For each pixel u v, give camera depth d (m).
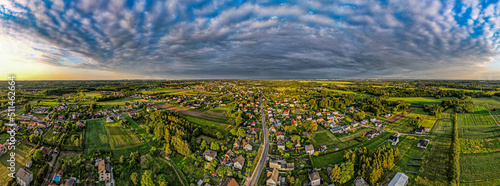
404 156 91.25
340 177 73.50
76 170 79.19
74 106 193.12
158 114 145.38
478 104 182.25
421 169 79.94
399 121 149.00
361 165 78.75
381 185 71.00
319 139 115.75
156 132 109.75
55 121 142.25
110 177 75.81
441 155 90.12
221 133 125.88
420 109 183.38
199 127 127.00
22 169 73.06
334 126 135.00
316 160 90.94
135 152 95.06
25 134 112.06
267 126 143.88
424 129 121.12
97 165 83.19
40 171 73.25
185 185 74.38
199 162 88.31
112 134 119.19
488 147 95.12
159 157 92.88
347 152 89.88
